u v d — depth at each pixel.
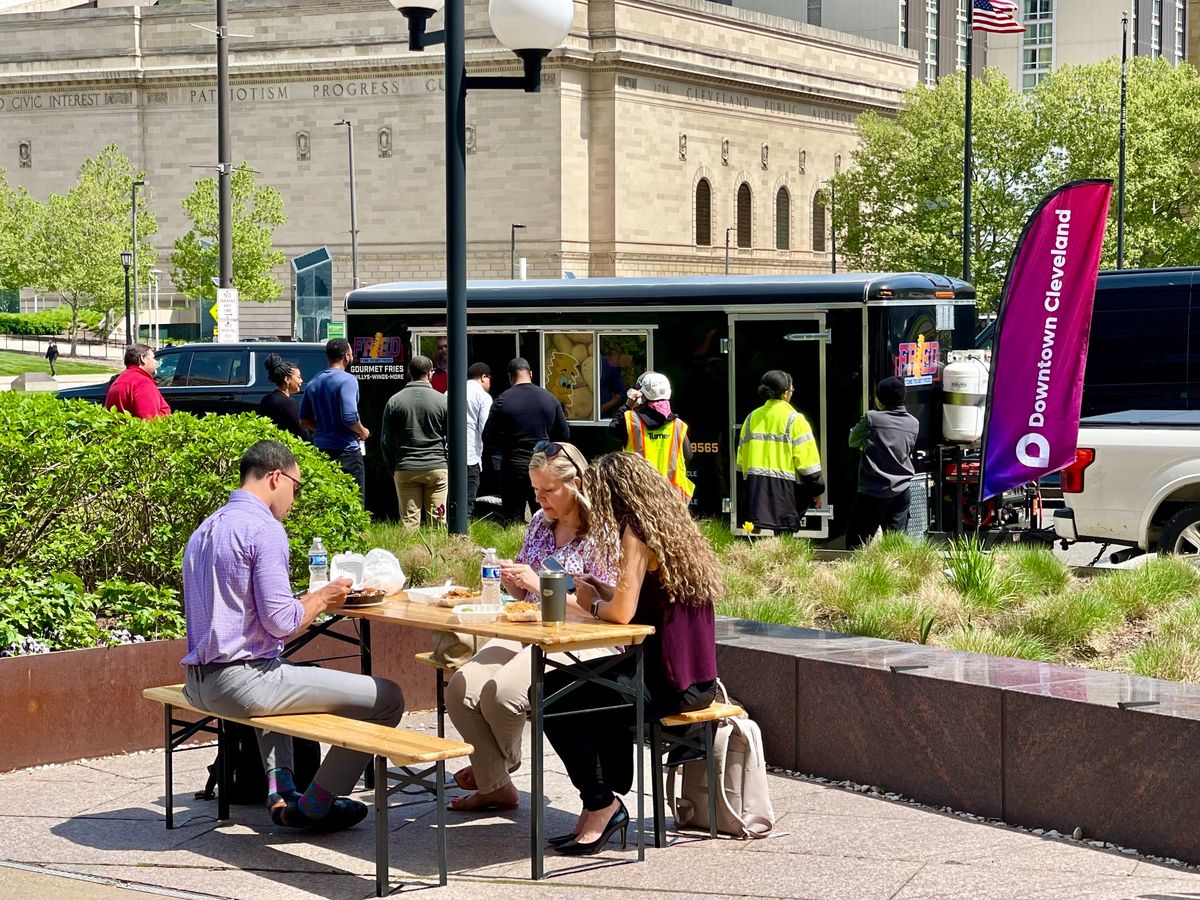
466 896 6.75
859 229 73.50
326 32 84.31
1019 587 11.72
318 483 10.81
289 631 7.35
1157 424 14.23
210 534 7.36
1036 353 13.14
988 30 44.69
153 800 8.29
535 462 8.01
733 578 12.36
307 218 85.06
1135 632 10.91
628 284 17.61
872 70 99.44
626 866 7.18
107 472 10.14
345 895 6.76
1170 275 16.69
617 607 7.22
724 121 87.38
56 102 89.75
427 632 10.38
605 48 79.75
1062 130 66.06
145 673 9.30
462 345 12.84
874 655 8.81
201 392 25.55
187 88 87.50
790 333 16.67
